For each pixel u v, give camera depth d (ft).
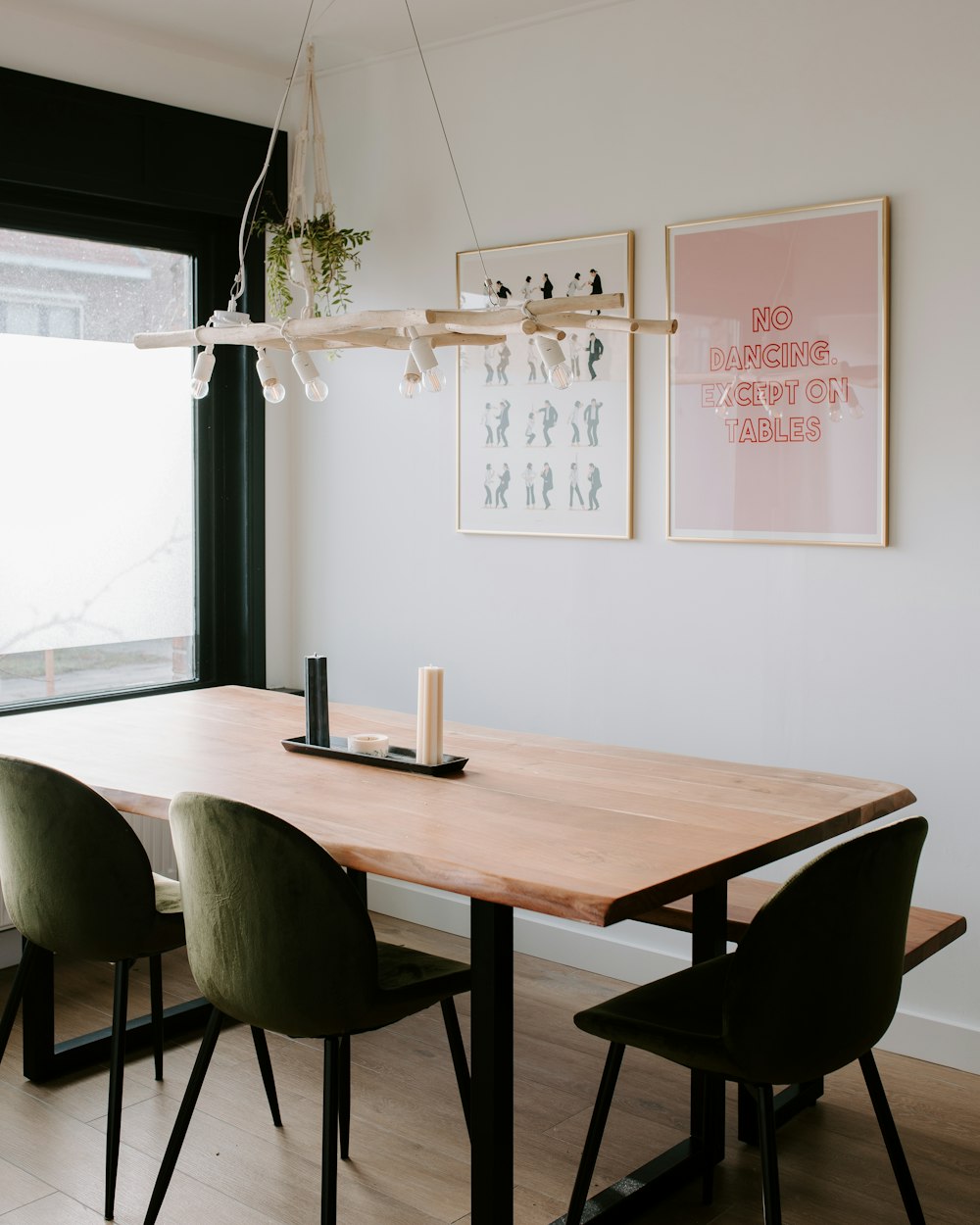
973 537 10.23
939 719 10.50
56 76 12.66
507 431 13.15
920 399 10.44
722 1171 8.84
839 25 10.69
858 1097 9.98
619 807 7.86
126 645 14.34
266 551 15.14
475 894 6.48
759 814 7.67
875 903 6.55
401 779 8.61
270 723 10.69
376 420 14.38
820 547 11.08
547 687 13.10
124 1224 8.06
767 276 11.18
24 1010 10.48
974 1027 10.43
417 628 14.20
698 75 11.55
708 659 11.87
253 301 14.84
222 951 6.99
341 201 14.44
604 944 12.52
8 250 13.00
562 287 12.60
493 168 13.08
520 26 12.73
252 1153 8.95
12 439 13.17
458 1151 9.05
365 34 13.20
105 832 8.04
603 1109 7.38
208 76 13.93
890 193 10.50
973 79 10.02
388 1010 7.14
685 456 11.84
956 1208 8.34
